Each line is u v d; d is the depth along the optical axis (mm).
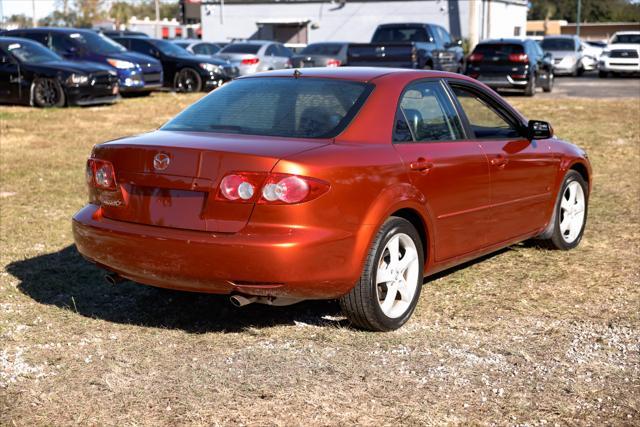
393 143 4645
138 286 5512
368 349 4344
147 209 4348
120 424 3436
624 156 11773
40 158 10820
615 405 3646
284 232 4051
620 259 6281
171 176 4234
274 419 3477
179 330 4645
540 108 17578
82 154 11312
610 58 31766
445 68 24031
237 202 4074
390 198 4434
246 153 4098
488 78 22094
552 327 4723
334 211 4156
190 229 4191
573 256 6379
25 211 7750
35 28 20062
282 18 47531
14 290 5348
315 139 4414
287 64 25391
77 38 19797
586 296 5328
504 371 4047
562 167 6281
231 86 5117
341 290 4293
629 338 4535
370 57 21109
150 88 20375
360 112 4605
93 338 4488
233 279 4098
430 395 3742
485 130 5578
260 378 3934
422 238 4871
